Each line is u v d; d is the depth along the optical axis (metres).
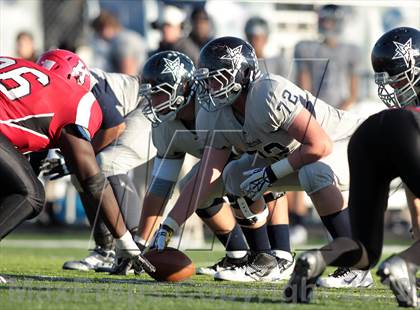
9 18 35.78
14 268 19.72
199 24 29.62
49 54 17.95
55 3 36.31
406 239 32.84
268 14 33.50
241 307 12.23
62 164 19.11
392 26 32.97
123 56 32.84
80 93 14.55
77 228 35.28
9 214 13.61
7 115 13.91
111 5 33.66
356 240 12.62
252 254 17.83
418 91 15.37
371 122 12.93
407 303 12.28
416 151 12.48
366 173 12.91
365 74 31.95
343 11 31.95
